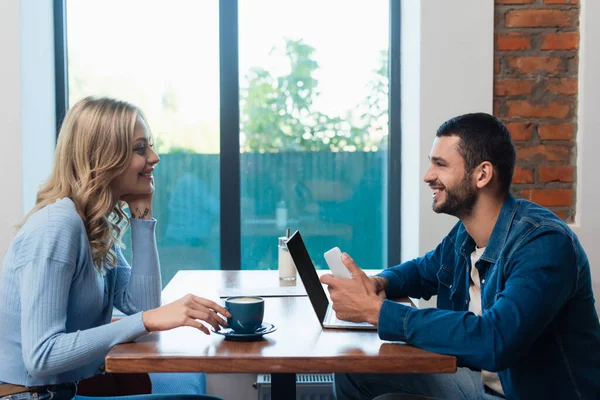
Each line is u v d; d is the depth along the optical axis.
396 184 2.84
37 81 2.59
